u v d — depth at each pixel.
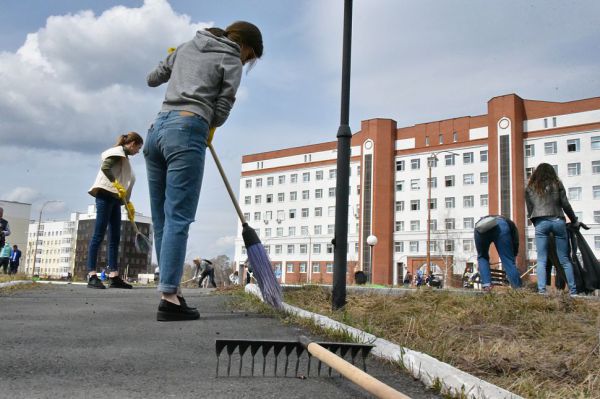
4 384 1.50
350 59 4.43
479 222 6.25
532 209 6.07
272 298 3.39
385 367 2.09
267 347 1.79
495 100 55.22
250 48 3.56
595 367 2.22
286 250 72.00
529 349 2.56
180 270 3.12
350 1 4.47
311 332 2.83
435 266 58.06
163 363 1.90
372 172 62.06
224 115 3.34
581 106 52.56
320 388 1.67
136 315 3.27
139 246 6.50
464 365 2.22
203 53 3.29
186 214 3.17
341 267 4.16
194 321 3.07
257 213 76.19
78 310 3.45
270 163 76.00
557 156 53.00
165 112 3.24
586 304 4.12
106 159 6.22
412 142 61.81
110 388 1.51
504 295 4.43
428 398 1.67
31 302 3.91
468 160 58.06
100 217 6.32
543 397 1.75
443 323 3.33
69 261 134.88
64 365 1.78
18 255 21.02
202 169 3.26
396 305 4.23
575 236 5.99
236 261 76.94
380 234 60.59
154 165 3.46
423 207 60.12
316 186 70.75
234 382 1.69
